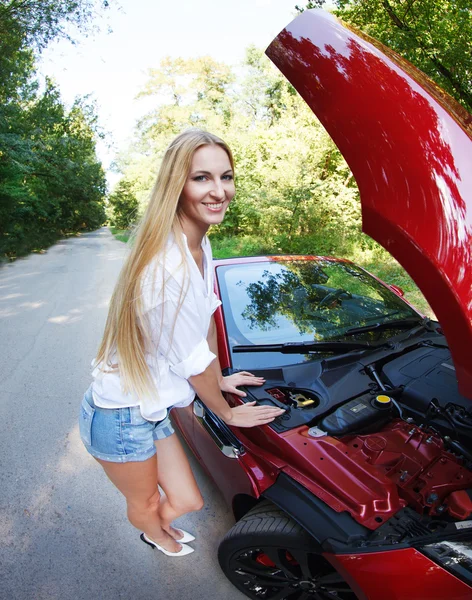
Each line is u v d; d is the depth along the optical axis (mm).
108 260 13898
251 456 1805
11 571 2160
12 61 17250
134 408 1498
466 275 1189
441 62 8492
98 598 2014
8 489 2744
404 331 2592
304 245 10789
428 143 1248
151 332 1382
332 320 2555
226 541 1762
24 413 3627
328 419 1847
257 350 2273
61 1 15344
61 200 33875
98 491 2721
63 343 5340
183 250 1332
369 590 1355
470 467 1687
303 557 1569
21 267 12539
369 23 9414
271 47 1459
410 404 2021
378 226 1358
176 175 1316
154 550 2283
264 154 13648
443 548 1329
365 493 1496
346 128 1328
